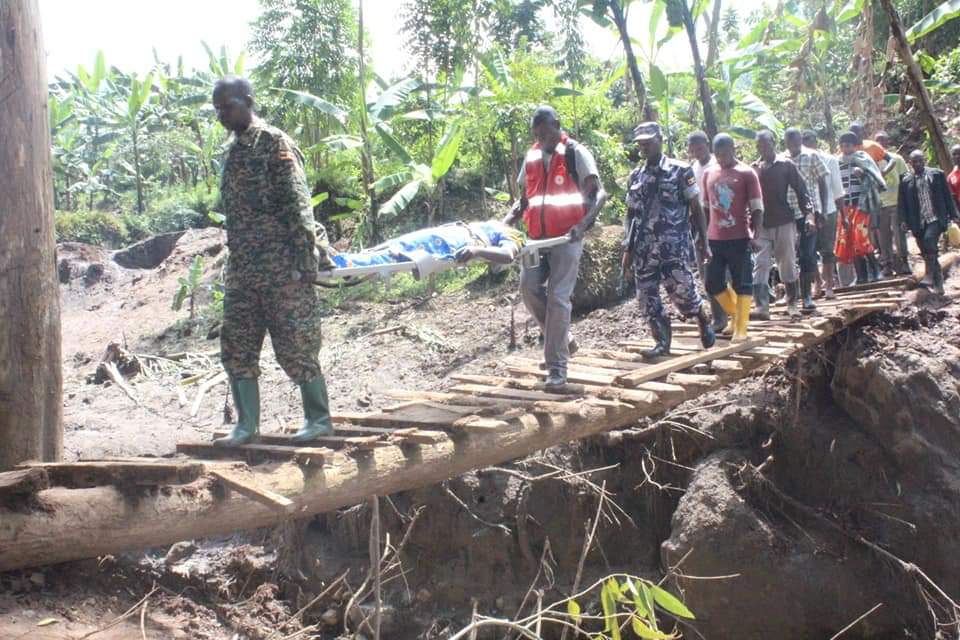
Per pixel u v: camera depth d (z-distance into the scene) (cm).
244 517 468
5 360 481
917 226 917
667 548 709
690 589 697
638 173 709
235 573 675
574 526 741
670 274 693
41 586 463
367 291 1300
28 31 489
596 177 612
